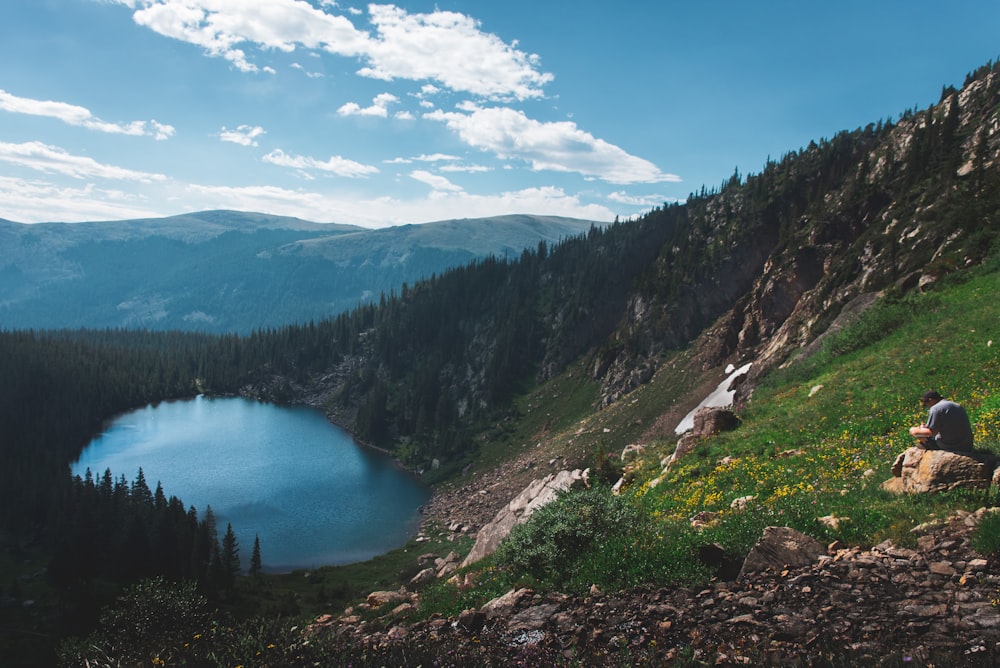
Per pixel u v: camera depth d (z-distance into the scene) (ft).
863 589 28.22
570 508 48.42
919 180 268.62
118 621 48.16
